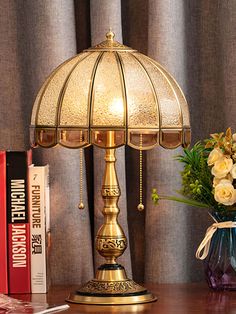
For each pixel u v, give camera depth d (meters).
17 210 1.81
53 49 1.94
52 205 1.95
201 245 1.82
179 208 1.97
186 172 1.83
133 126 1.57
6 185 1.81
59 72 1.64
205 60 2.05
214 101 2.05
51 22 1.94
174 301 1.69
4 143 2.01
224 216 1.82
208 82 2.05
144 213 2.05
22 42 2.01
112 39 1.69
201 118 2.06
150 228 1.97
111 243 1.68
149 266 1.98
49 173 1.95
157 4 1.96
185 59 2.01
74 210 1.95
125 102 1.58
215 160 1.78
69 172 1.95
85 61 1.63
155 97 1.60
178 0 1.98
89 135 1.57
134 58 1.64
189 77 2.04
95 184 1.97
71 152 1.95
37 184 1.81
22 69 2.01
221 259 1.82
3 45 2.00
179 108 1.63
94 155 1.97
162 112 1.60
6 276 1.81
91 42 1.98
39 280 1.81
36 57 1.96
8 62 2.01
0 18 2.00
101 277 1.68
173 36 1.96
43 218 1.81
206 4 2.04
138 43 2.06
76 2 2.04
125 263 1.97
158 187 1.96
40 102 1.63
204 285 1.92
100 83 1.59
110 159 1.71
